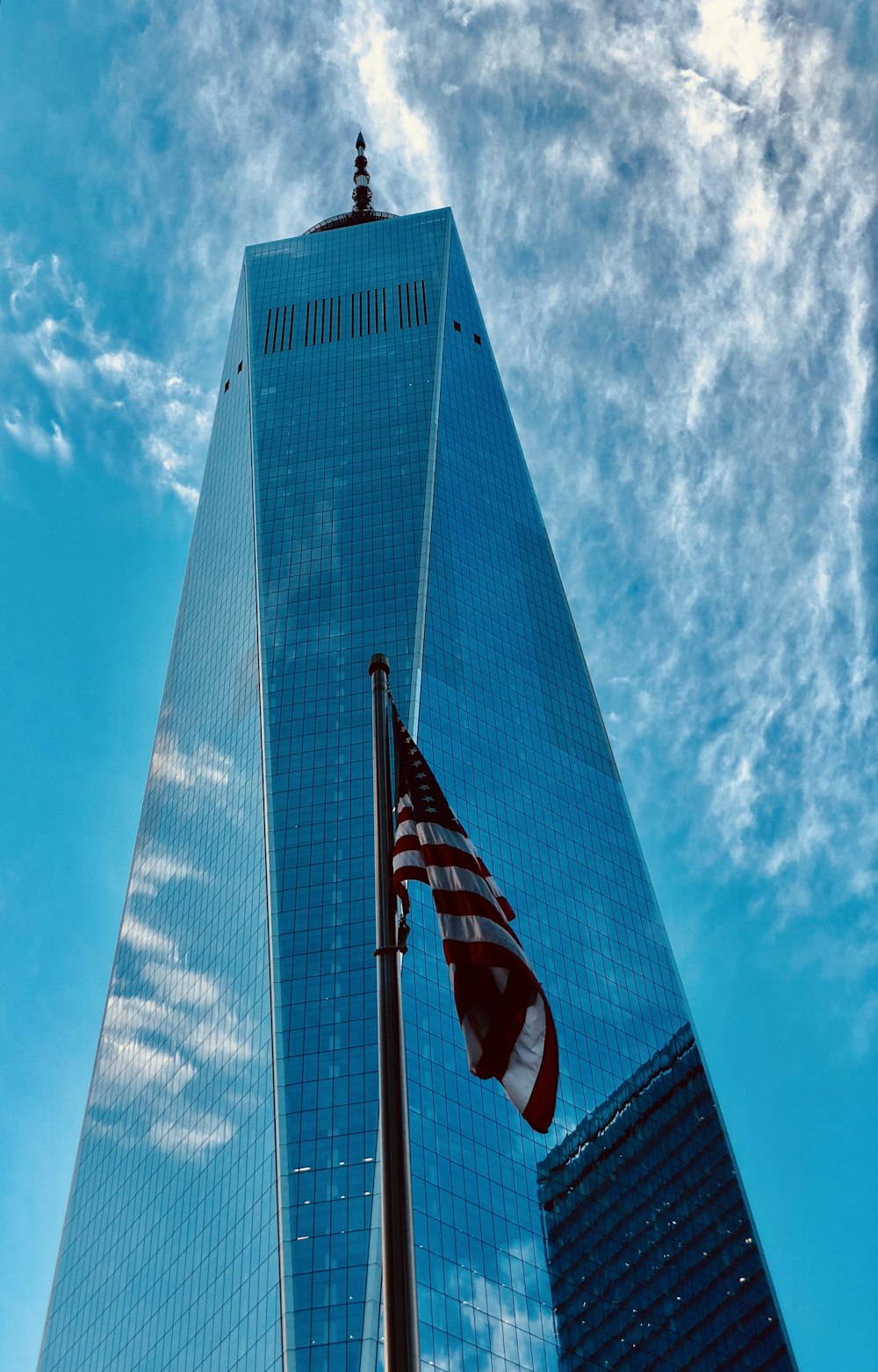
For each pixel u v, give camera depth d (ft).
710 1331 376.68
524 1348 318.24
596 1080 408.05
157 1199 390.21
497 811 447.01
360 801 409.28
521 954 79.46
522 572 542.98
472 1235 327.67
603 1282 355.15
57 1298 432.25
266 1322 303.68
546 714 500.74
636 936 465.06
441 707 451.53
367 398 570.05
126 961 497.87
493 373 617.21
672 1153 413.39
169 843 498.69
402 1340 57.77
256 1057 360.69
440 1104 345.31
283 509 524.11
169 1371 339.57
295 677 457.68
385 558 495.41
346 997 358.23
